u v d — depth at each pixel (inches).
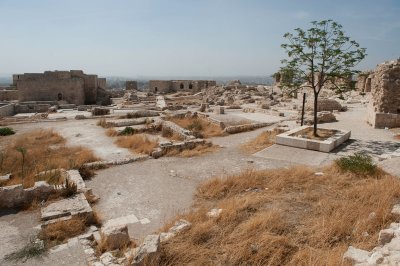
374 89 854.5
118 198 407.8
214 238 257.9
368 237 248.5
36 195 370.0
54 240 284.5
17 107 1513.3
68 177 442.6
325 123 917.8
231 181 424.2
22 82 1754.4
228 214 299.9
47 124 1038.4
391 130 780.0
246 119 1058.7
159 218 347.6
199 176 490.0
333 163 476.7
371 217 275.9
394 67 786.2
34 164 523.2
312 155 578.2
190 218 304.2
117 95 2485.2
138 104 1747.0
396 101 799.1
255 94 2012.8
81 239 281.7
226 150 654.5
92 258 247.1
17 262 245.8
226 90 2290.8
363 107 1330.0
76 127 971.9
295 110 1310.3
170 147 633.0
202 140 681.0
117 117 1156.5
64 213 327.6
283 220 288.2
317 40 639.8
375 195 326.0
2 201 353.4
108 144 734.5
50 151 640.4
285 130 770.8
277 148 636.1
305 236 258.1
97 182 469.1
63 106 1615.4
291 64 675.4
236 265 222.5
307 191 364.8
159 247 229.0
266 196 353.4
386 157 509.4
